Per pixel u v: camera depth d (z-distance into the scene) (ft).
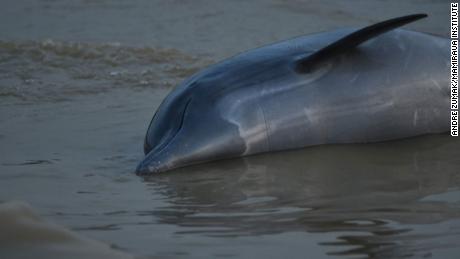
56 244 38.75
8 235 38.91
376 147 89.97
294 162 85.15
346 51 92.02
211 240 60.39
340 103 90.27
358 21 162.50
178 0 179.01
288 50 93.50
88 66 133.69
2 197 73.87
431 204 69.77
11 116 106.52
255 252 57.41
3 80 125.18
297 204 71.05
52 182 79.30
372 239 59.88
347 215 66.85
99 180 80.18
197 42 149.79
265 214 67.82
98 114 107.14
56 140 95.45
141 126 101.04
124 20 166.20
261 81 89.51
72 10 174.50
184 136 86.07
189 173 82.58
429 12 164.55
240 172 82.28
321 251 57.26
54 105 112.06
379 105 91.25
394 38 94.58
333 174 80.74
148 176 81.92
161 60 136.77
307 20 164.35
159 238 61.11
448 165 83.20
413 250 57.16
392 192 74.23
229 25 161.48
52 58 137.90
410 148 89.45
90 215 68.08
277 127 88.43
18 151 91.04
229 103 87.81
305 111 89.30
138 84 123.34
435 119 93.66
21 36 154.51
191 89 89.86
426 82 93.04
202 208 70.18
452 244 58.29
